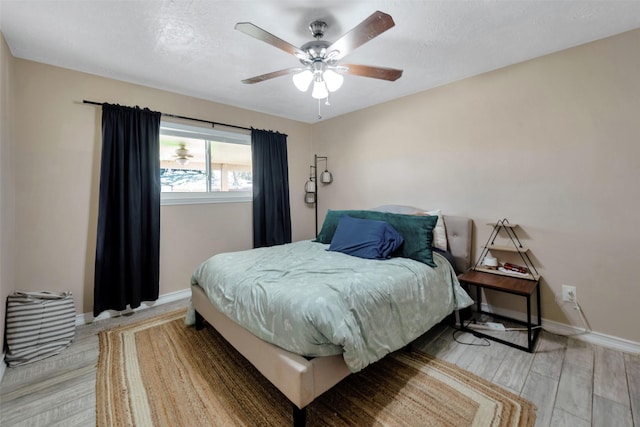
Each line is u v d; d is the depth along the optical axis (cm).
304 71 185
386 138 333
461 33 192
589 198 205
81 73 241
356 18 173
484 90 253
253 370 176
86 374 173
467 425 132
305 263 201
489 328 227
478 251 261
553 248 222
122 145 251
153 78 259
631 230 191
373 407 144
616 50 192
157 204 273
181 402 149
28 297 200
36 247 223
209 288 199
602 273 202
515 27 185
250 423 135
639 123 186
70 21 174
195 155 319
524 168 233
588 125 204
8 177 196
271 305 145
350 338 131
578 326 213
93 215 247
